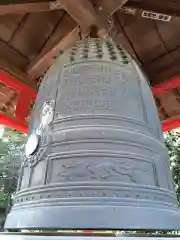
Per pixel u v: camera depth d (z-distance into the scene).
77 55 3.49
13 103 6.95
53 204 2.21
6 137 16.56
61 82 3.17
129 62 3.49
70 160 2.44
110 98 2.91
